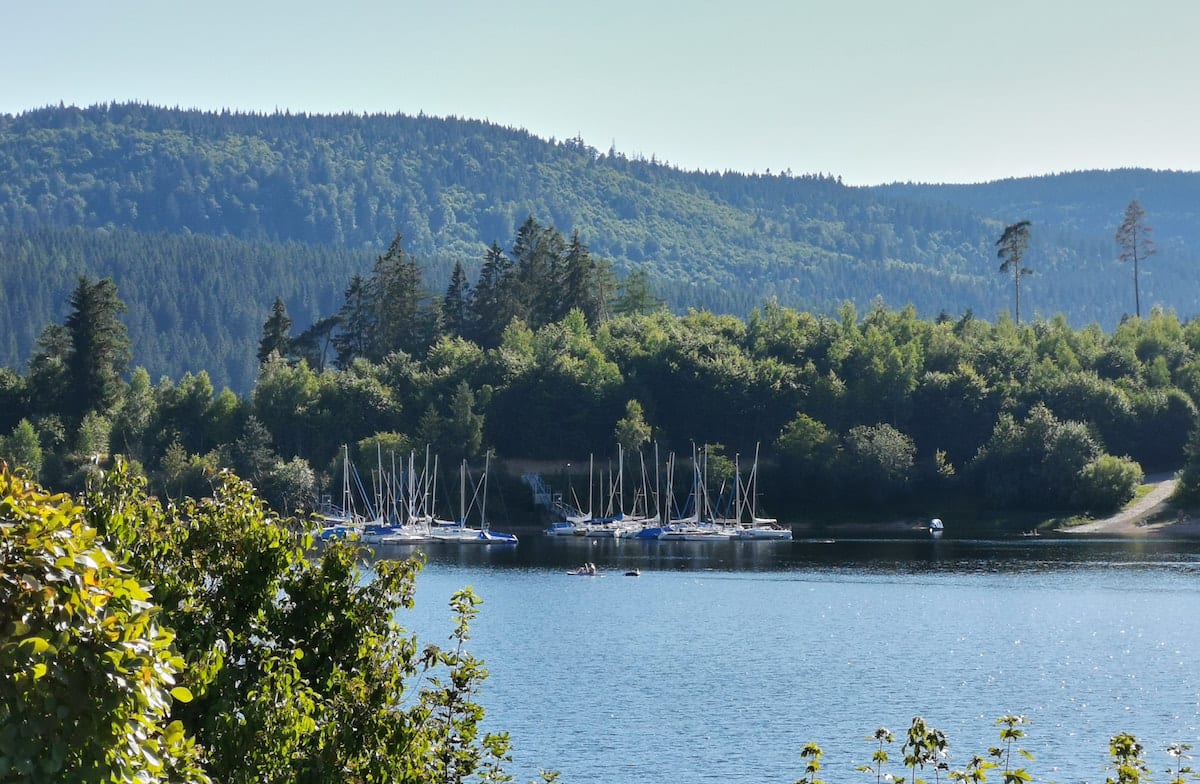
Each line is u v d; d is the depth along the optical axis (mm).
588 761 129750
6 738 28906
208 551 53156
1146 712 149875
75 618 30516
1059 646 194625
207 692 49219
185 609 50688
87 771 30281
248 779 47594
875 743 135500
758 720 147375
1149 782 53906
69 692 30125
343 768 50562
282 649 52719
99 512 50656
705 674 174625
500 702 156125
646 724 145000
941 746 53688
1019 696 159375
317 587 54219
